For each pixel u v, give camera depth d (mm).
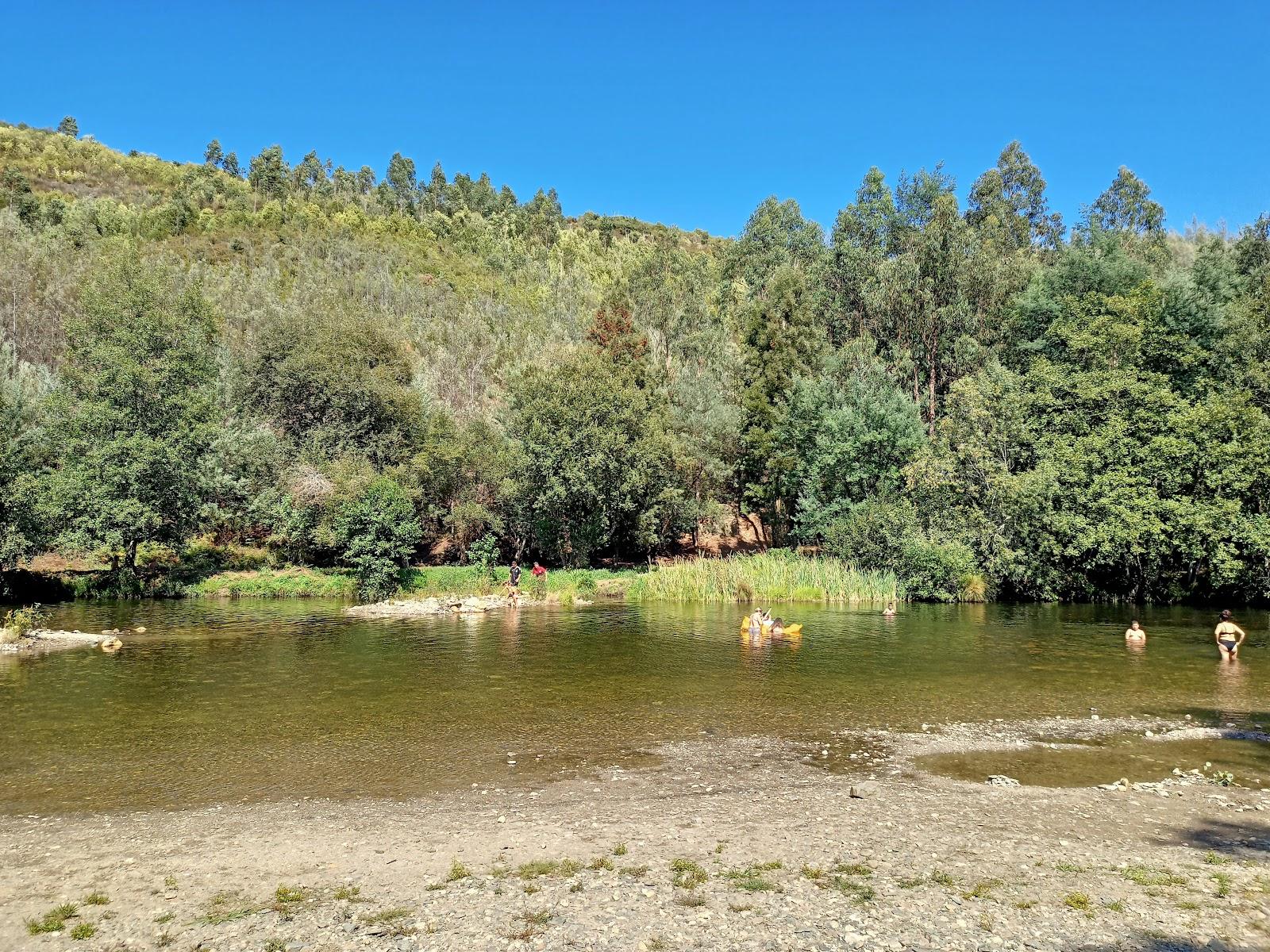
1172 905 8102
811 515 49625
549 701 18141
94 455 38781
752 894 8438
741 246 109688
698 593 41562
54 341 71125
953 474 41750
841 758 13906
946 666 22250
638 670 21719
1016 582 40375
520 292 119062
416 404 53719
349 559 41500
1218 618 32750
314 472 46500
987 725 16062
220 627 30750
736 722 16312
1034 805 11445
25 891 8695
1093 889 8547
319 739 15023
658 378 62062
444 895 8492
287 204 147000
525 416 47812
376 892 8602
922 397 64688
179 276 88375
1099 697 18531
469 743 14789
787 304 62438
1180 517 34312
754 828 10523
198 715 16766
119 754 14016
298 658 23719
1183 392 40281
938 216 69375
